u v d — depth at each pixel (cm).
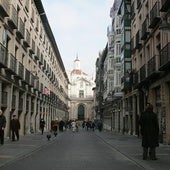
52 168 981
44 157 1299
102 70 7875
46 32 4728
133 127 3328
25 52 3114
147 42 2589
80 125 9931
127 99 3788
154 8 2194
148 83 2467
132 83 3278
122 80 3728
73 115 11531
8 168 978
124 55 3516
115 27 4403
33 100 3703
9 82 2416
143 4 2759
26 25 3180
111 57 5306
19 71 2722
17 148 1644
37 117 3988
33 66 3616
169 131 1966
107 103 6253
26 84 3111
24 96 3072
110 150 1677
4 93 2367
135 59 3238
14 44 2584
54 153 1474
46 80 4866
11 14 2391
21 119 3022
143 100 2814
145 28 2561
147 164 1059
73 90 11762
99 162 1146
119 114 4597
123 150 1605
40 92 4088
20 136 2820
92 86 11806
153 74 2155
